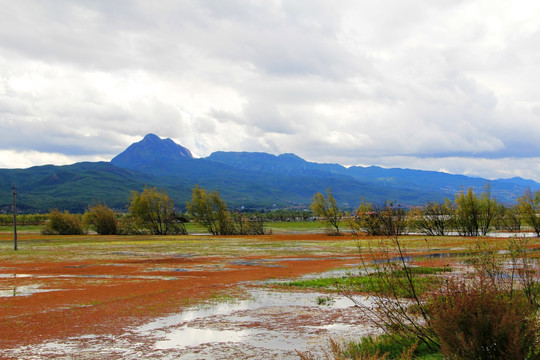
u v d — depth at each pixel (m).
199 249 47.78
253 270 29.66
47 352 11.27
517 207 68.88
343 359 9.05
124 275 27.58
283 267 31.28
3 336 12.89
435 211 72.00
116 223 90.25
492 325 6.69
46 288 22.36
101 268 31.50
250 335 12.71
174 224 90.56
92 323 14.50
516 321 6.60
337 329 13.22
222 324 14.20
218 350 11.23
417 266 25.17
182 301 18.39
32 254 42.97
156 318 15.20
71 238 73.06
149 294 20.28
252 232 83.00
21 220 138.75
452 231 72.19
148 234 89.25
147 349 11.45
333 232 75.56
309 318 14.84
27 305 17.75
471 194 69.62
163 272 28.97
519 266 11.72
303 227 107.38
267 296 19.31
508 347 6.46
